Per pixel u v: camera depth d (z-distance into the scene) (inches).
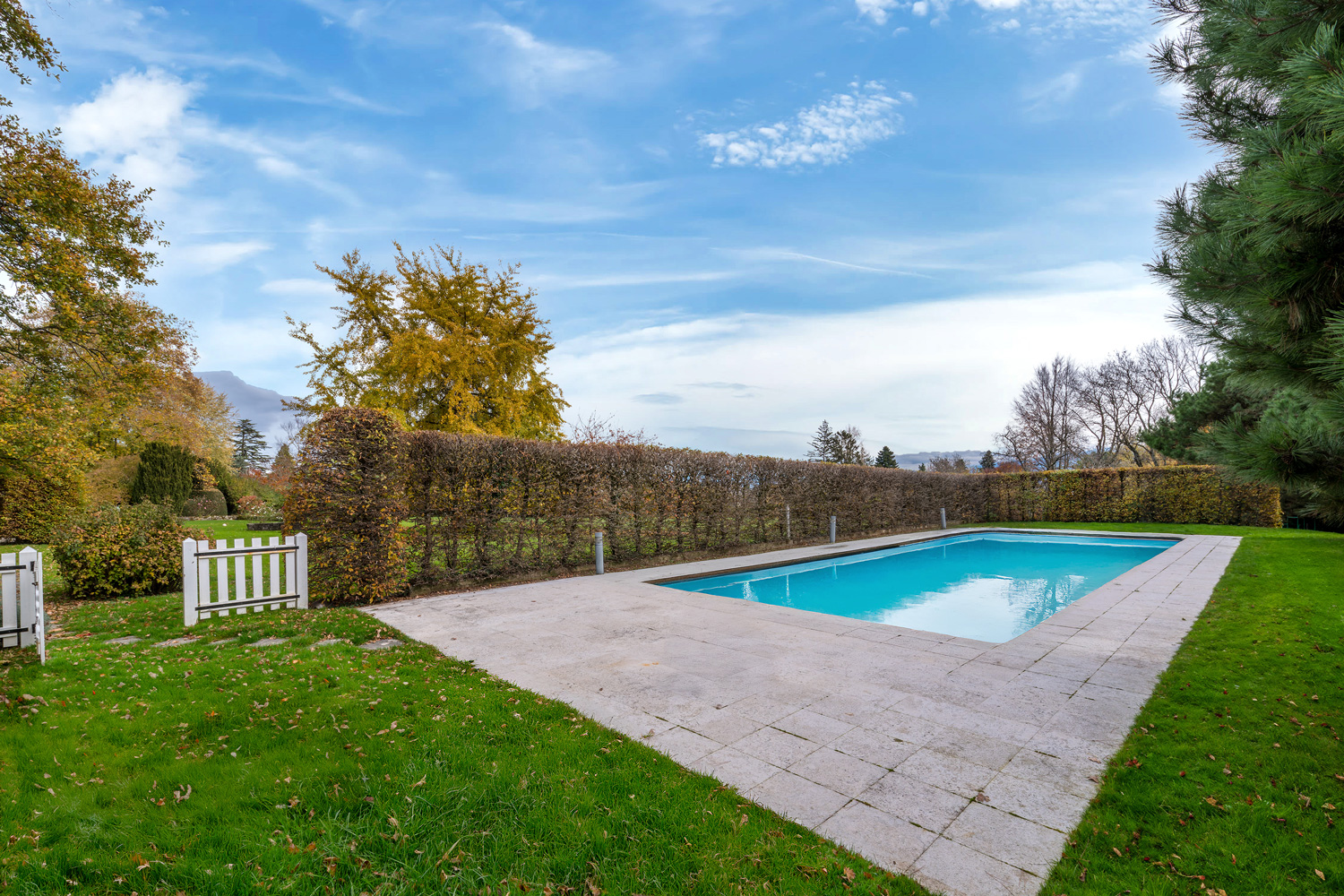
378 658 202.7
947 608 374.3
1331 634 218.4
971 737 139.7
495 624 261.0
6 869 84.0
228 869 85.9
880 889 83.9
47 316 587.2
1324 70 100.7
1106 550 602.5
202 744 129.8
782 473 597.6
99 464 784.9
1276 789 111.0
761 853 92.7
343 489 312.8
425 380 889.5
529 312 991.6
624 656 209.8
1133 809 106.3
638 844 94.7
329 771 116.5
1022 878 87.6
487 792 108.9
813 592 427.8
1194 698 161.2
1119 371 1311.5
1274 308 127.1
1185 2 159.3
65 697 157.4
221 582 274.1
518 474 390.6
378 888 83.0
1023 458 1470.2
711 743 136.1
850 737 139.9
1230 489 708.0
